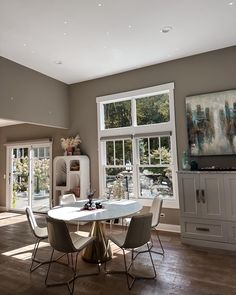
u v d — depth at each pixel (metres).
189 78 4.63
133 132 5.20
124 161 5.33
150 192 5.02
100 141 5.59
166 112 4.99
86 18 3.32
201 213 3.86
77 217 2.94
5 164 7.52
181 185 4.04
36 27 3.52
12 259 3.52
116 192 4.67
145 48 4.27
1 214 6.72
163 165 4.88
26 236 4.61
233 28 3.68
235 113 4.13
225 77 4.30
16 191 7.34
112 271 3.05
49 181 6.54
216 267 3.08
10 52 4.32
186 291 2.54
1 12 3.14
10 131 7.43
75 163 5.71
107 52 4.39
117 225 5.12
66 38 3.86
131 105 5.32
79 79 5.80
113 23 3.46
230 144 4.15
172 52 4.46
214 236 3.75
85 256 3.41
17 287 2.75
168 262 3.26
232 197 3.65
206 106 4.39
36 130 6.85
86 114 5.86
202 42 4.11
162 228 4.77
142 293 2.54
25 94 4.93
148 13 3.25
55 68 5.09
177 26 3.58
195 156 4.48
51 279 2.90
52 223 2.63
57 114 5.74
